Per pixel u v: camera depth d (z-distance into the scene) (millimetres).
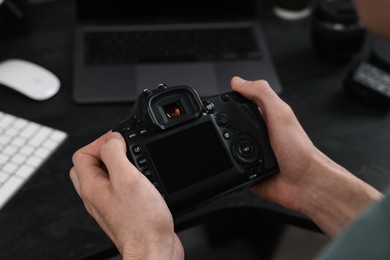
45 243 688
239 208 740
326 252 213
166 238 512
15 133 796
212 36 974
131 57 931
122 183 510
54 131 809
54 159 785
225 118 600
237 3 985
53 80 888
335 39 911
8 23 958
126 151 559
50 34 994
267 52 963
